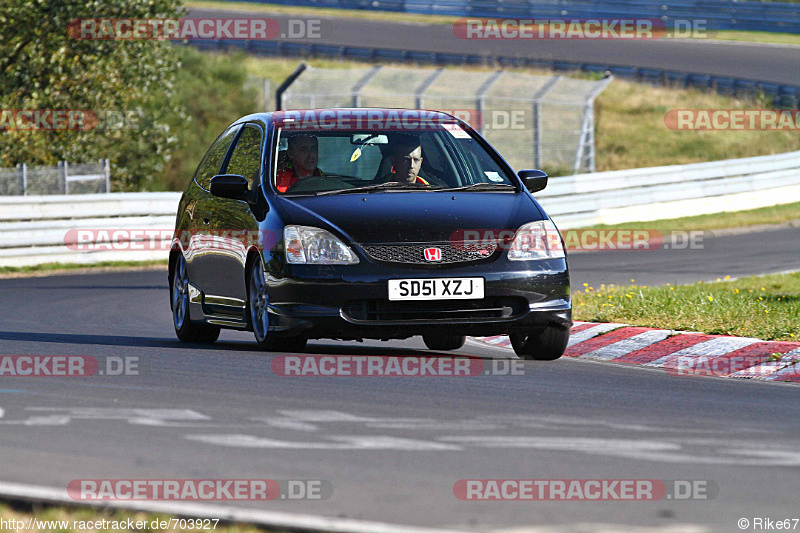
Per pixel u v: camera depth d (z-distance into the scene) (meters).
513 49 164.62
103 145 94.94
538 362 27.36
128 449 16.47
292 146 28.14
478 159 29.08
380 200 26.69
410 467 15.44
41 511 13.00
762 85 139.88
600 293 41.12
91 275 61.75
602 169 130.50
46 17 88.81
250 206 27.53
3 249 64.31
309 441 17.11
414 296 25.28
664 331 30.41
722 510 13.44
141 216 70.81
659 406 20.98
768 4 177.62
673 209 90.31
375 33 174.50
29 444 16.83
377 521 12.74
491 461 15.86
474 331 25.62
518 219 26.61
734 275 53.38
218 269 29.14
